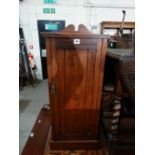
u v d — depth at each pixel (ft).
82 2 13.30
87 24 13.96
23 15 13.33
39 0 13.05
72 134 5.51
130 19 13.88
